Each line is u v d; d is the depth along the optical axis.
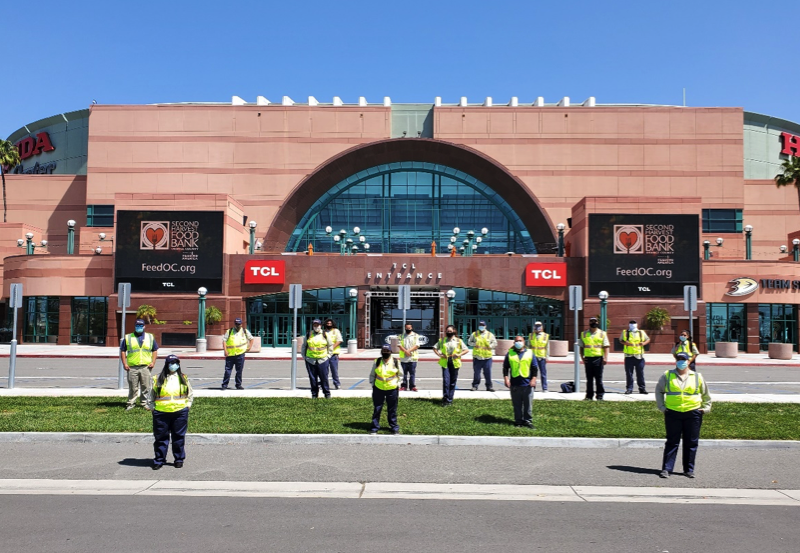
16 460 10.43
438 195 53.06
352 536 6.82
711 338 44.03
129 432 12.09
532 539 6.78
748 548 6.57
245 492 8.64
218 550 6.38
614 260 42.22
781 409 15.23
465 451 11.31
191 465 10.12
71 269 45.19
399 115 53.53
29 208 56.28
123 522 7.26
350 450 11.29
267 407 14.96
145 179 51.84
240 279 43.53
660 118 51.50
